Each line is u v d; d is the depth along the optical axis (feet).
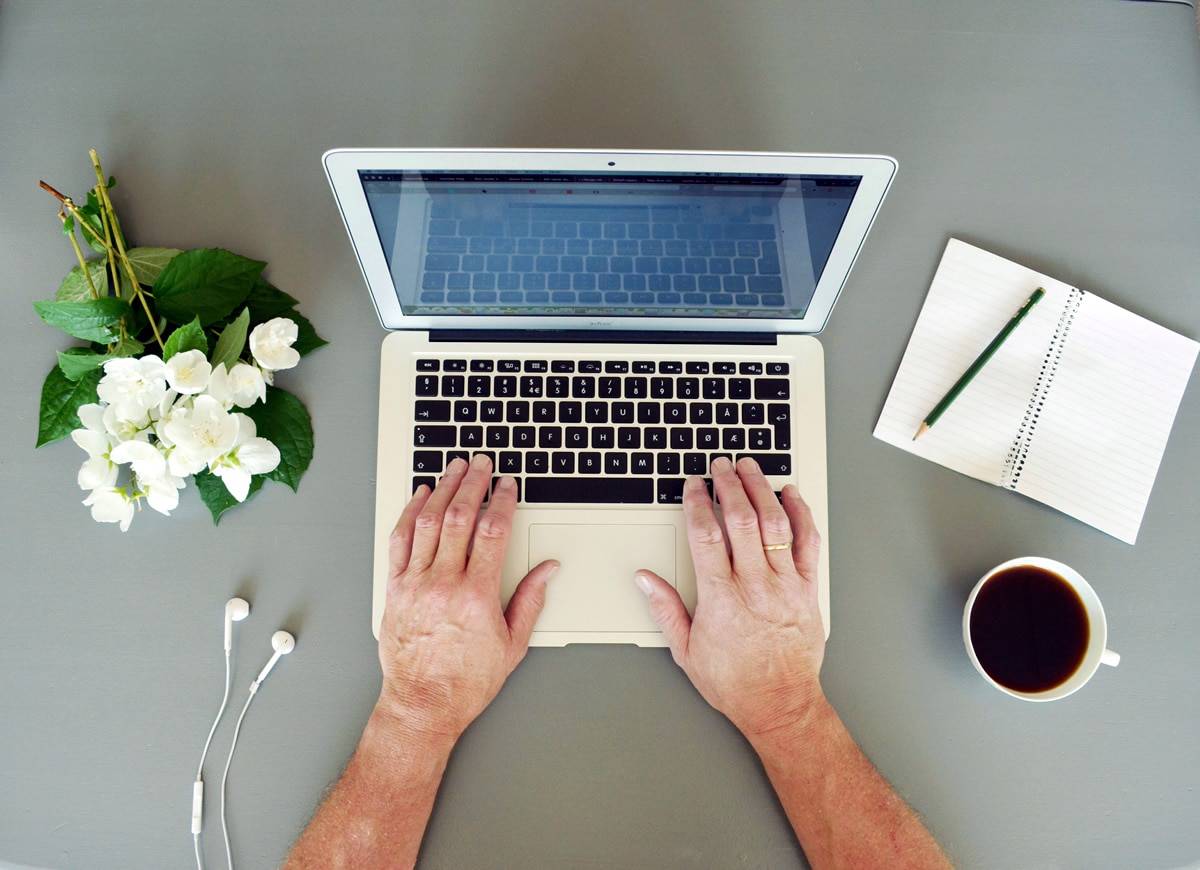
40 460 2.32
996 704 2.24
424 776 2.12
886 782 2.17
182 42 2.53
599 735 2.22
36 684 2.20
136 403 1.99
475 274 2.15
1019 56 2.57
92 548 2.28
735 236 2.06
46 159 2.47
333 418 2.36
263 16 2.54
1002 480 2.34
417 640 2.16
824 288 2.21
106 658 2.23
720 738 2.22
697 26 2.57
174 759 2.18
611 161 1.80
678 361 2.34
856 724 2.24
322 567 2.28
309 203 2.47
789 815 2.13
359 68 2.53
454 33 2.55
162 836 2.13
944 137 2.54
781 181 1.86
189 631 2.25
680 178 1.85
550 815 2.17
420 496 2.26
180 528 2.29
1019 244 2.49
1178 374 2.40
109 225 2.28
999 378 2.39
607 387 2.33
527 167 1.82
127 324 2.16
